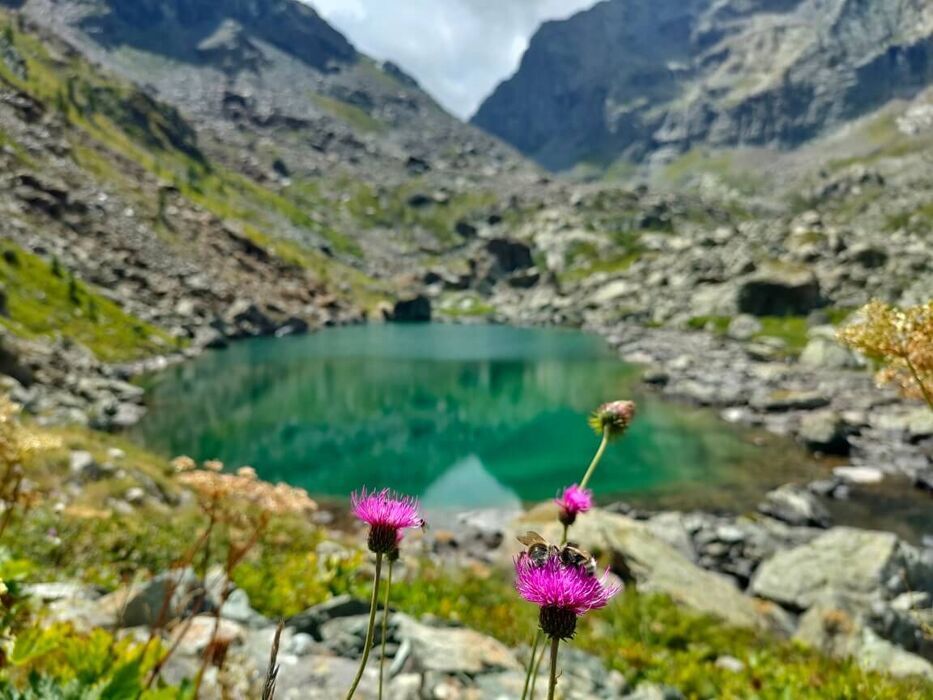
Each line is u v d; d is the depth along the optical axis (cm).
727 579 2217
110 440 2678
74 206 10531
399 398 5625
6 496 418
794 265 11506
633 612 1294
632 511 2906
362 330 12462
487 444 4203
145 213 12350
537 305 15712
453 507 3031
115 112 19350
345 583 962
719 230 18625
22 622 454
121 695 345
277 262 14250
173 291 10025
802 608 1772
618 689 736
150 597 659
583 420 4862
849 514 2908
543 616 205
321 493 3181
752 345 8731
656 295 13562
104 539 1146
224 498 526
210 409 4934
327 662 643
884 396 5191
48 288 7119
